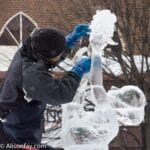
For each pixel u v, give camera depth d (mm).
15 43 24297
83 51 5402
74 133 4926
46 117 13008
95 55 4836
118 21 16422
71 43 4863
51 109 13125
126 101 5133
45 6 23359
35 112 4391
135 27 16906
